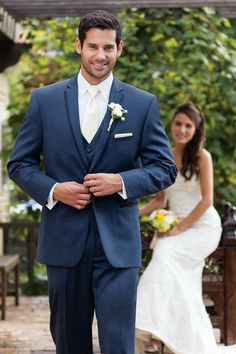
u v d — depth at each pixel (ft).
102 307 14.70
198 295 21.56
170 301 20.93
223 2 29.94
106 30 14.53
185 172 22.47
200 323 21.09
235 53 37.47
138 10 36.91
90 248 14.76
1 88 40.52
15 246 39.09
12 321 30.04
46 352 24.53
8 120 41.16
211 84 38.65
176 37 36.68
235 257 22.95
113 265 14.52
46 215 15.11
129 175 14.64
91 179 14.43
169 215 22.17
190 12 36.55
